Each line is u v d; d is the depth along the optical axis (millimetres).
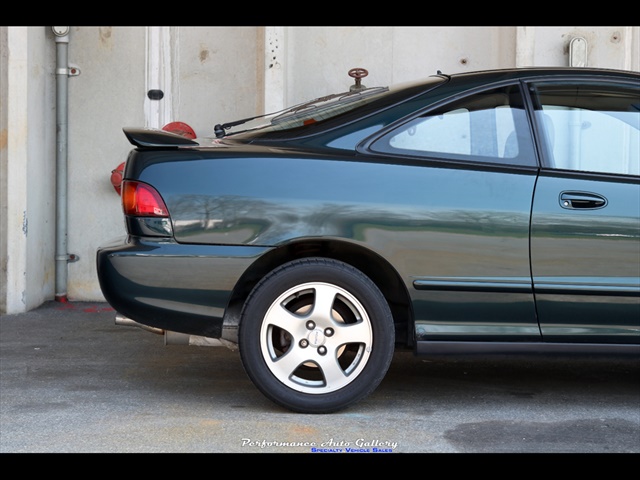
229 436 3812
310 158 4094
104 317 7012
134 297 4027
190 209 4023
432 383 4910
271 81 7445
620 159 4246
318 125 4258
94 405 4336
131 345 5949
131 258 4023
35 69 7125
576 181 4133
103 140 7695
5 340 6074
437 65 7852
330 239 4020
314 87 7836
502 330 4125
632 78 4355
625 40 7730
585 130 4262
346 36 7824
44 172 7434
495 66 7785
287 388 4090
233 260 4012
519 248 4074
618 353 4164
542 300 4098
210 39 7781
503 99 4277
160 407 4305
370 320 4078
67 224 7738
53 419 4074
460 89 4289
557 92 4309
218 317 4039
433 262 4059
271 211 4023
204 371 5156
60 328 6535
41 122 7312
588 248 4090
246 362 4062
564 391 4754
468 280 4066
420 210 4047
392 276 4223
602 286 4082
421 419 4121
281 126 4363
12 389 4684
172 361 5441
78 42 7621
